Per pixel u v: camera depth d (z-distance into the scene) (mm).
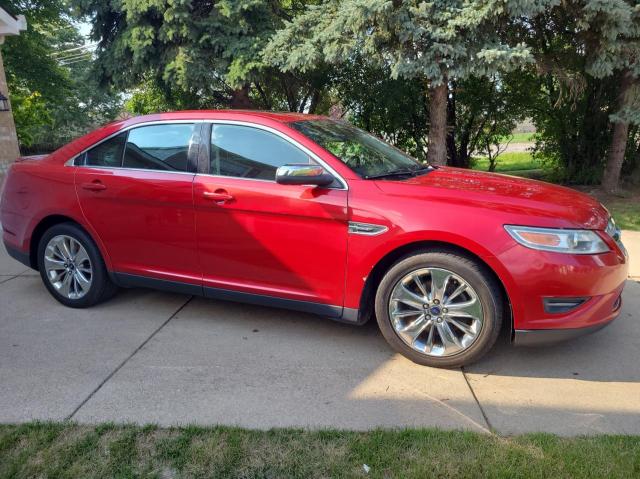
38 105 18828
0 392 3051
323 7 8664
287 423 2719
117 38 10672
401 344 3379
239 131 3764
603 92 10430
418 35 7309
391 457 2402
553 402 2936
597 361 3426
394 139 12992
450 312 3232
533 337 3107
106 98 27766
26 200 4453
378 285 3488
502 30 7891
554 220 3041
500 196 3242
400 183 3400
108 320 4145
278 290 3656
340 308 3486
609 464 2324
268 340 3760
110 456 2438
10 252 4711
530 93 11586
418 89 11750
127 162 4086
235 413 2816
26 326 4043
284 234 3521
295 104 13297
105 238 4156
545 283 2996
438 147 9688
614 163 9844
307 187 3430
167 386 3107
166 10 9547
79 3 10578
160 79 11648
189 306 4426
